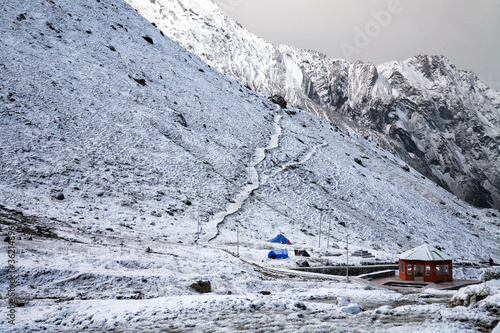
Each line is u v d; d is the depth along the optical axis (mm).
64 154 61062
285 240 60031
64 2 117875
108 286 21031
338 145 146125
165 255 34094
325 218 81438
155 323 12359
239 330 11062
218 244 50469
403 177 141625
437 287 38250
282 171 97000
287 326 11359
